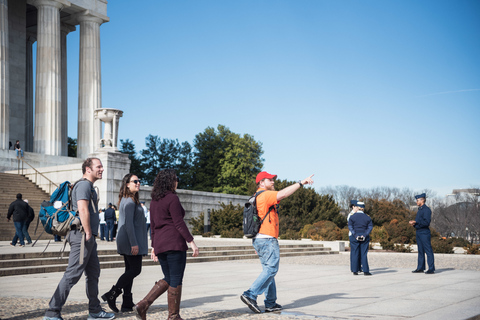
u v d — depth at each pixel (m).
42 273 13.08
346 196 118.81
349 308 7.21
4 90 39.62
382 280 11.48
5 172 36.03
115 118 29.84
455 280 11.45
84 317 6.68
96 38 49.22
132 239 6.92
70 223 6.25
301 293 9.00
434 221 93.81
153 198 6.18
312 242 28.28
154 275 12.79
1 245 20.14
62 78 52.91
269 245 6.88
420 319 6.26
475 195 92.88
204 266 16.25
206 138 66.12
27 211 19.97
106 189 28.69
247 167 64.75
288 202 39.53
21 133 49.50
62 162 42.50
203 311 7.01
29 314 6.78
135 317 6.72
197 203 38.41
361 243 12.99
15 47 49.75
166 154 66.44
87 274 6.52
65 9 48.00
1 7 40.16
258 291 6.82
